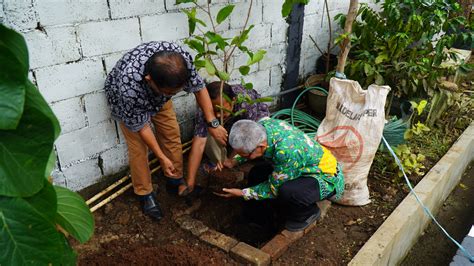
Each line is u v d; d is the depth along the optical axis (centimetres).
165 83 195
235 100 275
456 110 426
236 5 325
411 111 360
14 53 78
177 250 229
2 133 85
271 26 364
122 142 288
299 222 252
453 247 303
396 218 266
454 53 398
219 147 303
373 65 360
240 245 236
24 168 87
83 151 265
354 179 280
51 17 222
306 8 397
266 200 285
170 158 277
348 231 263
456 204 348
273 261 233
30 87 87
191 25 260
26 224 91
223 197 293
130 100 215
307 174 243
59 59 233
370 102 269
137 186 264
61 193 113
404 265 288
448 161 334
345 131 276
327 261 237
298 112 376
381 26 377
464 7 524
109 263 221
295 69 411
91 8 238
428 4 383
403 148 323
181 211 270
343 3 448
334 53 459
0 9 201
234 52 341
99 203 271
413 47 392
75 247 237
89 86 253
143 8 264
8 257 90
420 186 302
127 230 255
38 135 87
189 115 328
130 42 265
